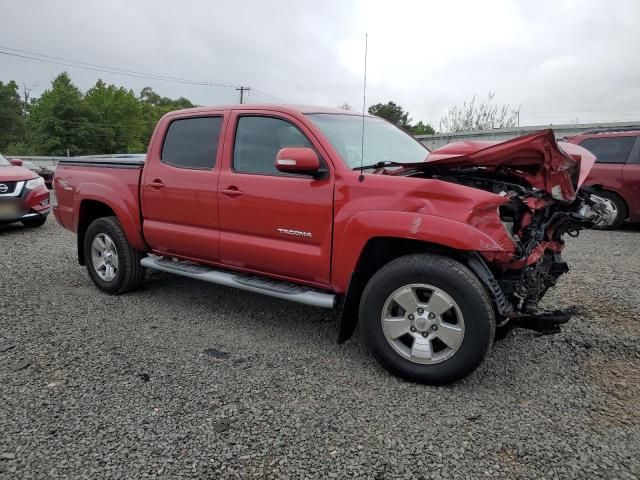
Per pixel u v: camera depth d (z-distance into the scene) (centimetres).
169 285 545
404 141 451
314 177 352
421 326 316
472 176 348
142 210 471
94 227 512
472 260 311
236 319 443
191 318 445
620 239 837
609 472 239
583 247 760
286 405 297
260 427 274
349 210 335
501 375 335
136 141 7550
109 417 282
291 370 343
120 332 410
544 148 308
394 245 341
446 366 311
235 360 359
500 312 303
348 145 377
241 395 308
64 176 545
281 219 370
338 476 236
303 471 239
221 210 405
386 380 329
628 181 911
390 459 248
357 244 330
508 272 330
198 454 251
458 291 301
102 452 252
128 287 505
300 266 366
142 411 289
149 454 250
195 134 439
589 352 371
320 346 384
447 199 304
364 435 268
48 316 447
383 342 330
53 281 562
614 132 945
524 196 334
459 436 267
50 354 365
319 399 304
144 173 466
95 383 322
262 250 383
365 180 332
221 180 405
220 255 418
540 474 238
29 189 891
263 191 378
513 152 312
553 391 315
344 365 351
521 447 257
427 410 292
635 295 498
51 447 255
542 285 367
